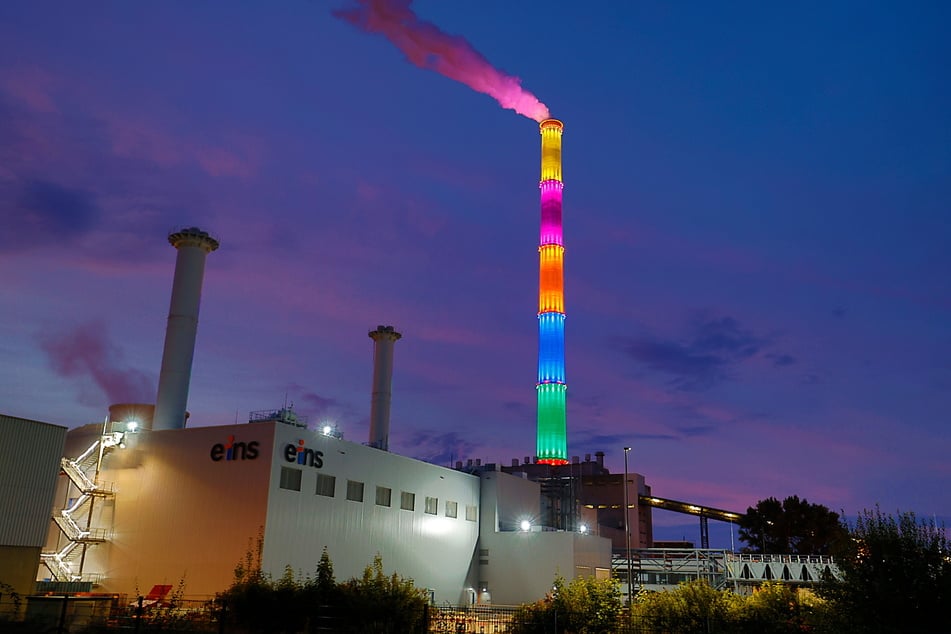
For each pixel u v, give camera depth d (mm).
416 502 64312
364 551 56375
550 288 103250
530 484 83812
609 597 33125
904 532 24234
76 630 31719
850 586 24109
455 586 68438
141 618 32344
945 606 22625
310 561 50719
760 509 111875
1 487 38562
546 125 109812
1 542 38156
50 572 51125
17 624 30578
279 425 49688
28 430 40344
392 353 85688
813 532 106562
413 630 32719
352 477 56406
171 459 51750
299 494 50688
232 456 49906
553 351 101438
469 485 73875
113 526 51719
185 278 59438
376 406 82875
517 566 71875
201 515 49469
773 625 30078
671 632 31031
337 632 31078
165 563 49281
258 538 47188
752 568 70625
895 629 22672
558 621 31812
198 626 32562
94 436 55906
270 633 31938
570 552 70125
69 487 55625
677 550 79062
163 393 56500
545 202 106188
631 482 118000
